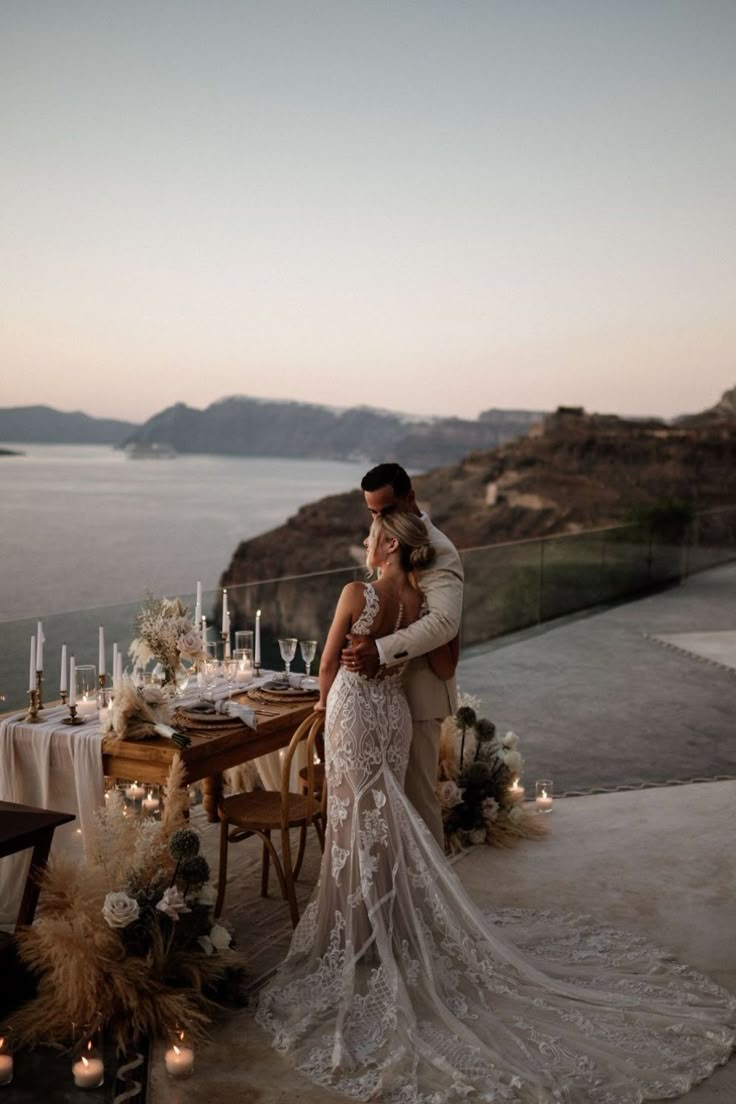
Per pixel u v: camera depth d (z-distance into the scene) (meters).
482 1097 2.93
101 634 4.81
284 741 4.80
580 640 12.14
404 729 3.88
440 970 3.59
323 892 3.79
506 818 5.39
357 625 3.79
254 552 70.31
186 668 5.20
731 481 55.56
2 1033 3.32
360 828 3.68
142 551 74.69
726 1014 3.44
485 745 5.48
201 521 87.38
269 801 4.42
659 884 4.75
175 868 3.61
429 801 4.14
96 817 3.86
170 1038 3.25
